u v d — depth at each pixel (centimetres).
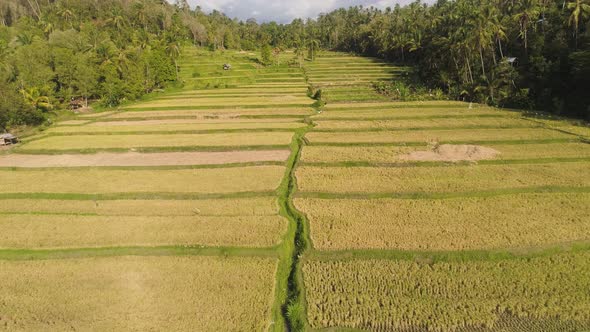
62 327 1972
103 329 1953
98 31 9938
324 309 2070
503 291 2161
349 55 14912
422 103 6544
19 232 2852
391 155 4209
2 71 6066
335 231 2759
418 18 11969
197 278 2323
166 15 13325
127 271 2397
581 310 2022
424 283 2228
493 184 3425
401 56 12300
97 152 4619
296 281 2300
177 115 6206
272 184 3588
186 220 2959
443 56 7662
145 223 2931
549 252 2469
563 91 5959
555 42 6262
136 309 2086
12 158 4472
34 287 2273
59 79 6888
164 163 4191
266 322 1988
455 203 3119
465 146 4381
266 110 6425
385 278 2275
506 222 2809
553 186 3350
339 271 2348
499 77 6544
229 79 9688
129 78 7562
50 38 7812
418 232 2716
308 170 3888
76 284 2294
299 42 13988
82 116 6319
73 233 2820
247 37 16725
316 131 5175
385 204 3139
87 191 3503
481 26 6372
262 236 2728
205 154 4472
